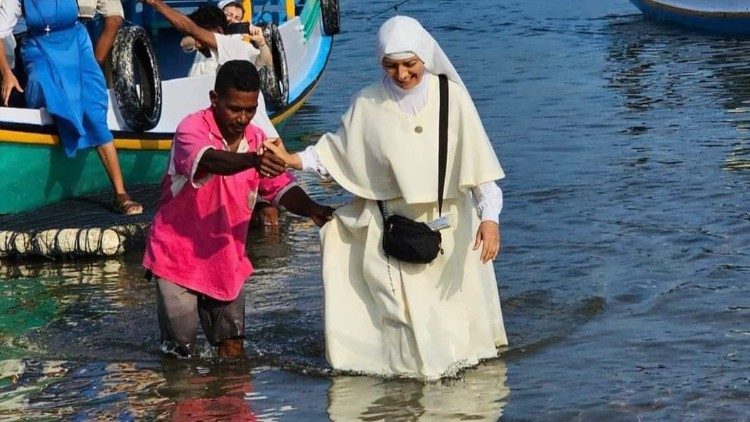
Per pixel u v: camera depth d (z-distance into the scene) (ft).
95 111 34.50
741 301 25.64
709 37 69.87
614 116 47.52
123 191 34.94
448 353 22.22
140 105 36.65
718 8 70.54
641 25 75.25
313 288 28.17
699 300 25.81
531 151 41.91
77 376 22.99
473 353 22.65
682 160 39.19
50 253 31.42
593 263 28.91
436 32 75.46
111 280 29.66
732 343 23.27
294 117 51.44
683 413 20.13
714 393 20.92
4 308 27.55
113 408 21.30
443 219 21.77
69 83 34.09
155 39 47.21
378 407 20.81
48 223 33.60
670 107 48.88
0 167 33.81
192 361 23.49
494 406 20.66
